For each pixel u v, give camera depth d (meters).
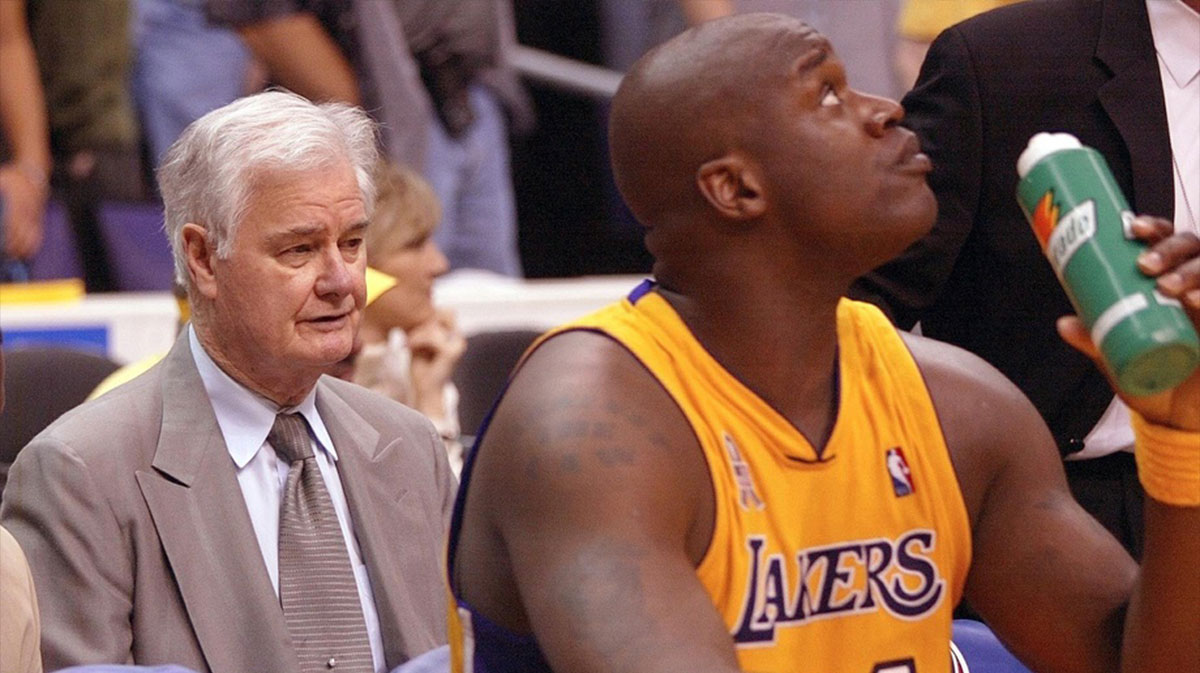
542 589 4.27
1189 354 3.93
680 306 4.72
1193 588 4.52
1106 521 8.27
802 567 4.58
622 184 4.73
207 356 7.78
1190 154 8.09
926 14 18.62
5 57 17.97
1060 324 4.23
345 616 7.56
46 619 7.07
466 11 19.50
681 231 4.62
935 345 5.21
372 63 19.00
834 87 4.58
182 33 18.47
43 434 7.46
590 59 20.67
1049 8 8.31
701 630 4.14
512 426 4.48
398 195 12.30
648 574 4.19
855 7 19.23
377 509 7.96
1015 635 5.06
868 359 4.91
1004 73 8.14
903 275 8.24
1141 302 3.94
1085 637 4.86
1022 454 5.02
